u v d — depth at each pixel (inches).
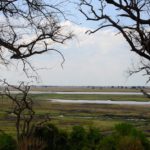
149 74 351.6
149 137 1328.7
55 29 449.7
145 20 324.8
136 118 2817.4
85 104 4345.5
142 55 323.6
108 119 2687.0
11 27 436.8
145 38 323.9
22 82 623.5
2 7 419.2
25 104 644.7
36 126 627.8
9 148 603.2
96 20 346.9
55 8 436.5
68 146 633.6
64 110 3452.3
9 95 628.1
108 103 4611.2
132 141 584.4
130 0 325.1
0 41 435.5
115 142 601.0
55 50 464.8
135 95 6998.0
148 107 3983.8
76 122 2354.8
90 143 641.6
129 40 327.9
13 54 445.7
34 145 596.4
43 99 5216.5
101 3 344.8
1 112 2514.8
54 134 629.0
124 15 333.1
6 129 1870.1
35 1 426.0
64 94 7140.8
